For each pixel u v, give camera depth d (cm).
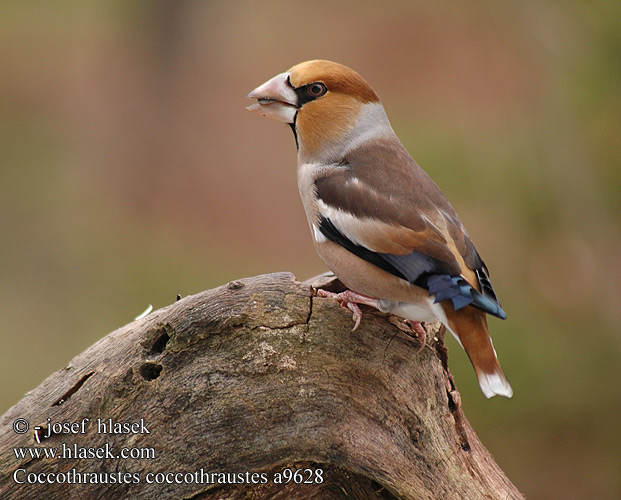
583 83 1072
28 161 2378
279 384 602
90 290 1816
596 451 1141
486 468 655
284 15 3045
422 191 705
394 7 2930
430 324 691
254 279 620
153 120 2642
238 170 2352
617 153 1083
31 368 1557
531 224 1155
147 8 2844
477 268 664
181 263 1948
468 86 2405
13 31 3045
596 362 1118
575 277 1134
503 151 1207
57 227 2081
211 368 600
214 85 2798
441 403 641
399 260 657
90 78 2841
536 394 1129
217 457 596
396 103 2339
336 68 753
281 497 609
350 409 607
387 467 606
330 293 675
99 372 618
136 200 2258
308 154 762
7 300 1764
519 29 1329
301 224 2145
